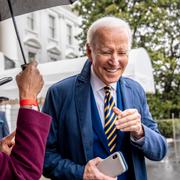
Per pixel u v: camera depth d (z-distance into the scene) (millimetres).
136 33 18188
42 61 22141
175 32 19672
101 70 2031
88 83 2143
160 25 18062
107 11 17500
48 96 2203
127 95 2145
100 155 2062
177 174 9898
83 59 6656
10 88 6598
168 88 20016
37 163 1532
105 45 1977
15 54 9047
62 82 2205
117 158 1875
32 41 21297
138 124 1939
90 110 2100
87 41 2123
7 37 8883
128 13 17359
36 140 1545
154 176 9695
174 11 19391
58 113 2145
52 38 23484
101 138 2070
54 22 23797
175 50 20000
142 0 17969
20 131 1555
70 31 25766
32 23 21469
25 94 1610
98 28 2004
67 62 6793
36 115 1577
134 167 2062
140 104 2182
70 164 2037
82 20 18953
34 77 1642
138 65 6703
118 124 1900
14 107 6562
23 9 2062
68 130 2088
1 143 1864
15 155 1528
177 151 13188
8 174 1500
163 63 17609
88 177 1921
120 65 2021
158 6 18078
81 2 18734
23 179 1491
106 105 2105
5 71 6777
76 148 2070
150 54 17266
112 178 1889
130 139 2049
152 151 2057
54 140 2135
